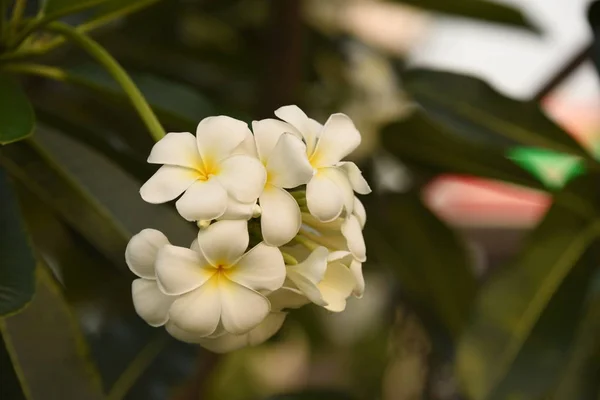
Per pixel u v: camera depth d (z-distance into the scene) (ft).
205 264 2.25
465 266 4.19
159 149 2.29
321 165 2.36
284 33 4.24
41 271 2.74
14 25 2.72
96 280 3.26
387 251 4.33
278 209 2.27
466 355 3.23
